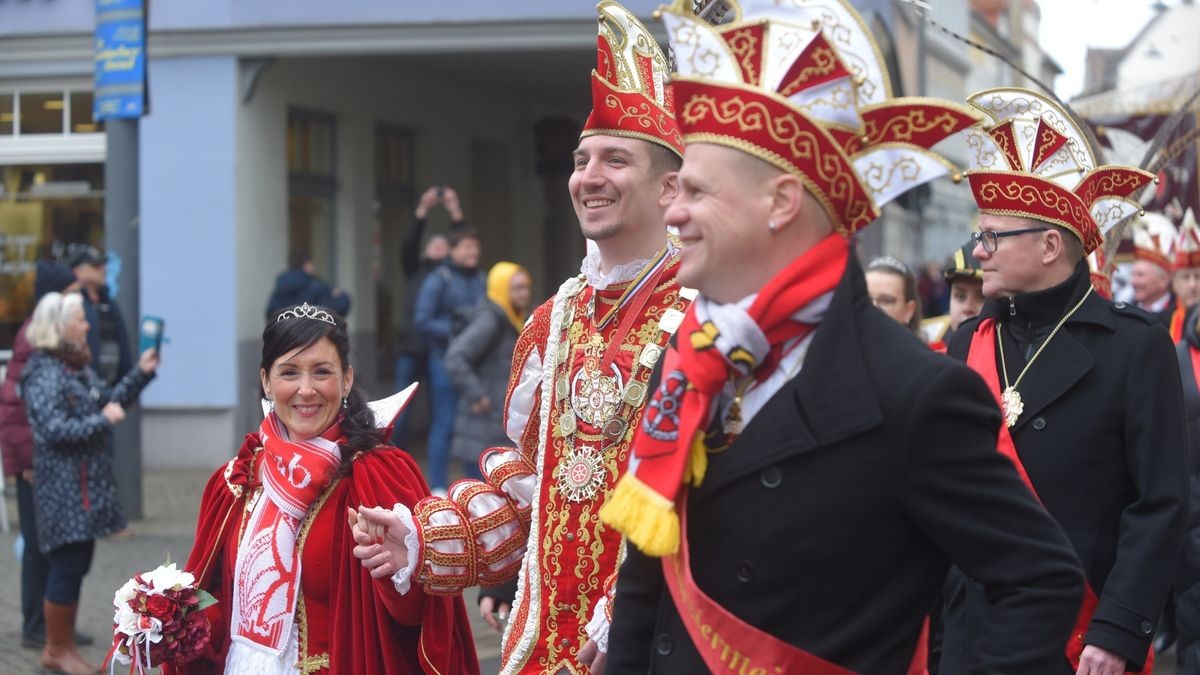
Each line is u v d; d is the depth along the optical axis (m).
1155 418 3.40
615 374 3.23
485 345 8.92
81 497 6.45
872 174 2.34
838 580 2.19
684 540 2.26
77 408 6.62
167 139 13.55
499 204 19.06
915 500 2.16
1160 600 3.31
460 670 3.71
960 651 3.46
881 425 2.17
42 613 6.90
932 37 26.73
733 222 2.23
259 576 3.67
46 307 6.66
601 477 3.21
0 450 6.96
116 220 10.67
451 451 10.42
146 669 3.63
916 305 5.61
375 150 16.17
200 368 13.48
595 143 3.26
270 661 3.65
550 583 3.25
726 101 2.23
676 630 2.34
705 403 2.24
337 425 3.76
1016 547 2.15
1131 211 3.86
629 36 3.29
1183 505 3.36
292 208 14.70
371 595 3.63
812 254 2.24
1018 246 3.59
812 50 2.25
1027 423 3.52
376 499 3.67
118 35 10.49
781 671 2.17
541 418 3.34
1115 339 3.49
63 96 13.97
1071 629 2.16
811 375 2.21
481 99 18.25
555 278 20.88
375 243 16.08
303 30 13.30
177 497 11.51
